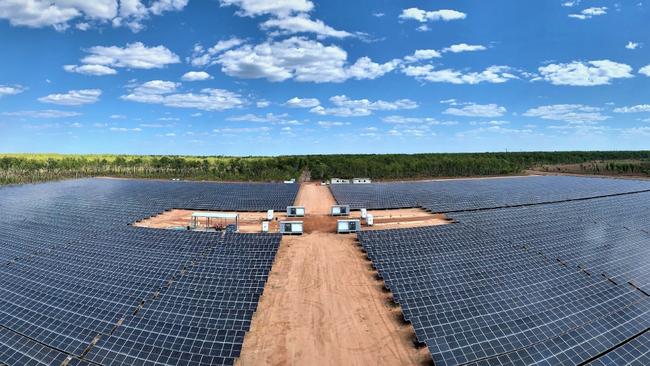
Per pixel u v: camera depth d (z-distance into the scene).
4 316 39.44
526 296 43.44
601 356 31.69
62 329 36.41
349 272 54.81
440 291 45.41
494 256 55.28
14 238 66.50
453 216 84.12
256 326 41.38
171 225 81.50
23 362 32.19
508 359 32.09
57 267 52.62
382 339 39.16
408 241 62.44
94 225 75.69
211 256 55.97
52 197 109.00
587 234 67.50
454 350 33.75
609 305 41.72
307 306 45.56
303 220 84.25
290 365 35.22
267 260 54.72
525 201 104.00
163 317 39.81
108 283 47.25
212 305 42.59
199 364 32.22
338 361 35.81
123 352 33.06
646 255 56.84
